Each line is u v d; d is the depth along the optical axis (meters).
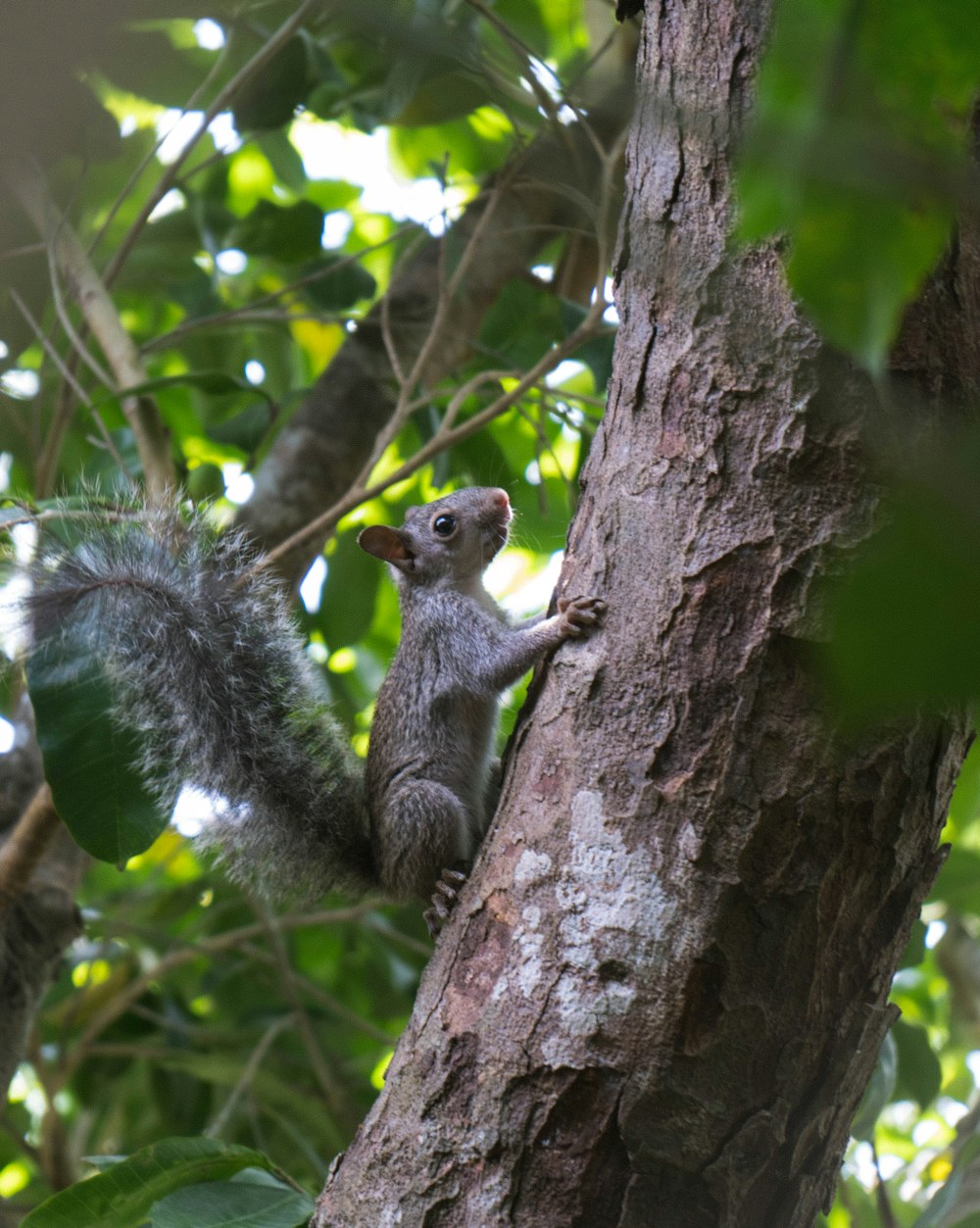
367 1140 4.36
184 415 10.54
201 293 9.09
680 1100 3.98
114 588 6.36
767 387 4.24
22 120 1.17
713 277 4.38
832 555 4.07
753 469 4.22
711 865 4.05
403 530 7.43
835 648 1.30
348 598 8.84
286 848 6.66
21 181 6.98
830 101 1.64
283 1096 8.60
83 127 7.03
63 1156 8.29
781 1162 4.08
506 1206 4.03
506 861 4.36
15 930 7.06
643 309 4.57
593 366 7.71
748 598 4.15
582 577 4.53
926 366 4.10
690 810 4.09
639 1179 3.98
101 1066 9.08
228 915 9.74
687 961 4.01
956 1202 6.20
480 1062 4.16
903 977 9.88
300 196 8.99
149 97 8.23
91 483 8.20
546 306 8.97
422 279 8.98
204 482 8.65
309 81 8.30
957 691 1.26
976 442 1.29
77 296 7.68
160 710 6.32
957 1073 10.20
